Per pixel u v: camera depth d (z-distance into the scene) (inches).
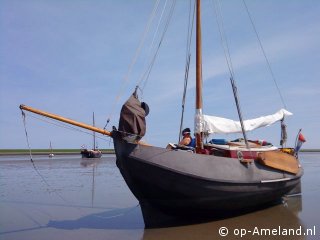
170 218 449.7
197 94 514.6
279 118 625.0
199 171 413.7
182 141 500.7
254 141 578.2
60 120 420.8
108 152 4234.7
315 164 1770.4
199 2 525.7
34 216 490.6
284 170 528.1
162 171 402.3
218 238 372.2
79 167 1520.7
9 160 2223.2
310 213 491.8
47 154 3395.7
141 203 446.3
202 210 439.8
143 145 405.1
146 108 435.8
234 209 466.0
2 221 462.3
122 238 377.4
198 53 520.4
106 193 698.8
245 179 450.9
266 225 425.1
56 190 746.2
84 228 422.6
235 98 557.0
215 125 527.8
